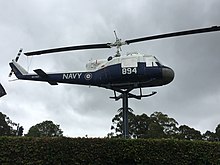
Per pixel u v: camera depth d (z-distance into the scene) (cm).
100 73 1711
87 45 1650
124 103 1650
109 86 1684
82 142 1076
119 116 3203
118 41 1661
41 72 1806
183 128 3700
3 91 1347
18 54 2008
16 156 1039
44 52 1681
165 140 1116
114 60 1675
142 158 1081
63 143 1065
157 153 1093
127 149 1081
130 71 1625
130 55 1677
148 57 1666
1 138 1050
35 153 1045
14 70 1966
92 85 1767
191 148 1120
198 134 3584
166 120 3731
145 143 1101
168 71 1639
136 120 3675
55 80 1812
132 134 3603
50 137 1080
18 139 1058
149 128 3588
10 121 3666
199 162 1112
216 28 1423
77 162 1052
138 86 1661
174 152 1103
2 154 1033
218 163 1123
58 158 1048
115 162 1077
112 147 1080
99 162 1061
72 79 1786
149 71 1619
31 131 3762
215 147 1141
